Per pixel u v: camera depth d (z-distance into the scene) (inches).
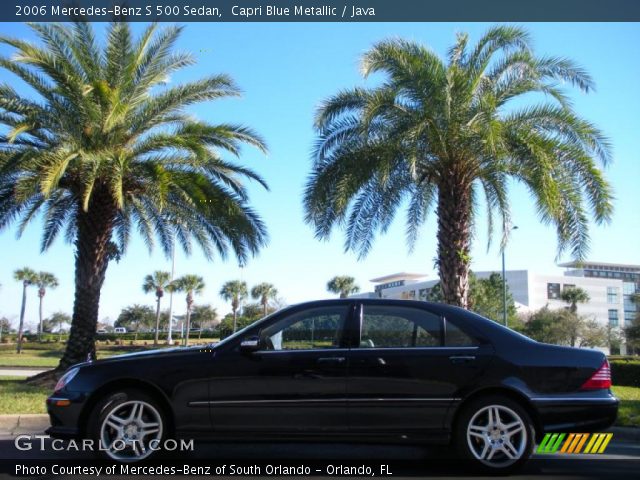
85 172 534.9
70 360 564.7
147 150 559.2
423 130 489.4
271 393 227.1
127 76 539.8
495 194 551.5
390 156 488.7
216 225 619.2
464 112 494.9
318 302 245.8
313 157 538.9
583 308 4266.7
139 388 233.1
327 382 227.1
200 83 555.2
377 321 239.3
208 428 227.9
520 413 224.1
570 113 488.4
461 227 524.7
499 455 224.2
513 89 513.0
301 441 231.0
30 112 517.3
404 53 488.4
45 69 499.2
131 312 3767.2
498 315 2199.8
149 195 589.6
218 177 605.0
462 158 517.3
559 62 499.2
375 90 511.8
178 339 2876.5
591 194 483.2
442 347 232.7
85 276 573.9
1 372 895.7
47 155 502.6
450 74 479.8
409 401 224.8
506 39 501.7
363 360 229.0
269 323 240.1
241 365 230.4
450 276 520.7
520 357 229.1
